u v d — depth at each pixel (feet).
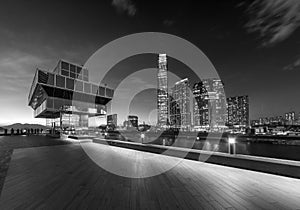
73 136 60.90
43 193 11.46
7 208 9.46
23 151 31.01
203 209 9.22
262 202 9.97
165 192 11.55
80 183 13.48
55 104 97.25
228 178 14.34
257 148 58.44
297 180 13.50
